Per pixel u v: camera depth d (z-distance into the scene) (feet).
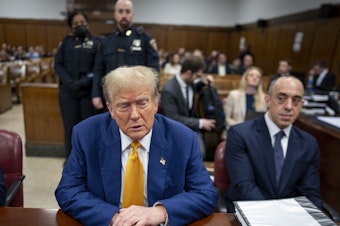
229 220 2.89
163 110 7.40
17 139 4.12
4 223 2.62
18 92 17.87
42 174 8.76
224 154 4.76
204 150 7.54
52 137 9.97
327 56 17.47
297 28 21.18
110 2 32.24
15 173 4.05
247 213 2.75
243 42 32.99
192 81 7.42
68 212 2.84
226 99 9.29
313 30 19.10
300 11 20.88
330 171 6.15
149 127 2.85
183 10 36.14
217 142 8.51
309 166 4.27
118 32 7.14
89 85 7.72
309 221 2.64
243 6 33.63
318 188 4.26
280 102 4.03
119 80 2.65
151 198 3.00
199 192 3.02
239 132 4.39
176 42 37.09
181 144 3.12
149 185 2.98
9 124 13.74
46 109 9.65
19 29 35.09
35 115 9.70
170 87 7.38
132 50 7.05
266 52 26.76
